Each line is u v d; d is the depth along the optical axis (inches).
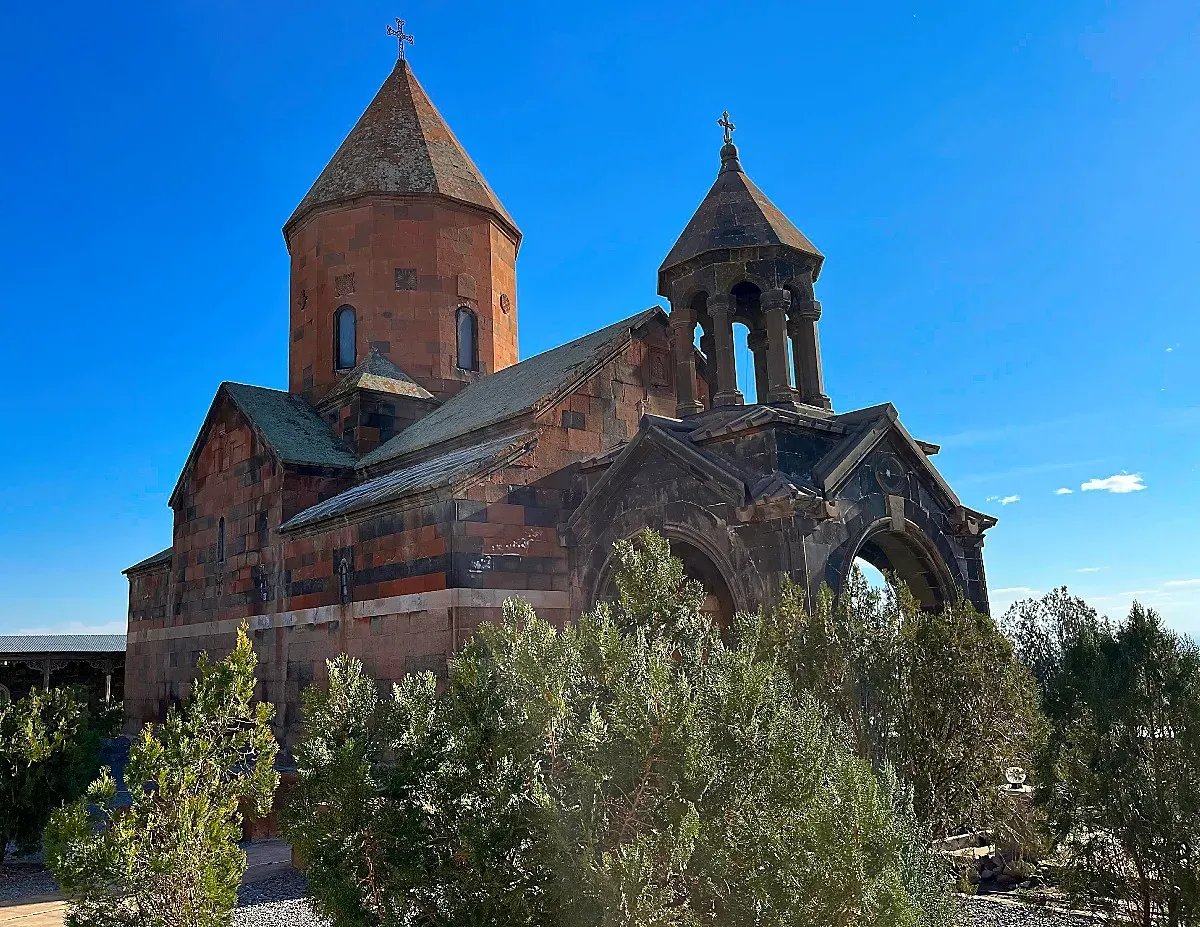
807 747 221.5
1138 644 313.4
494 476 581.9
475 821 221.5
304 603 697.0
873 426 536.4
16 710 508.4
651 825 202.1
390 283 952.3
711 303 592.4
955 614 364.8
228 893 282.8
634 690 208.1
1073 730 318.0
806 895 200.7
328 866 237.9
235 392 871.1
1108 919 313.4
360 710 271.9
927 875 257.8
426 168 990.4
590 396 645.3
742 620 331.9
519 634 253.9
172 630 916.6
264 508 790.5
